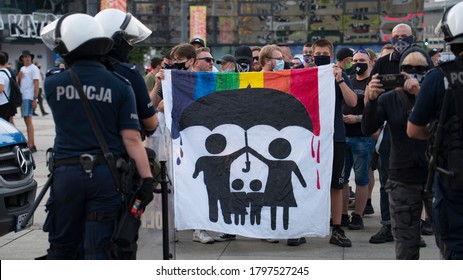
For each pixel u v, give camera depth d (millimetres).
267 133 7012
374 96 5168
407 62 5199
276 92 6992
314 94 6945
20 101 12578
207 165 7074
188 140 7102
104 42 4430
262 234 6992
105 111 4387
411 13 33125
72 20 4434
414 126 4461
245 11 35719
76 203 4363
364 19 33938
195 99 7094
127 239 4320
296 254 6801
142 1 36562
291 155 6980
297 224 6953
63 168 4367
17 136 6695
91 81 4391
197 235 7367
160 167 5098
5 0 46031
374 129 5332
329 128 6930
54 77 4449
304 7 34719
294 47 34438
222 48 36125
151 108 4891
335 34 34344
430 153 4402
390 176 5215
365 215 8703
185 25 24891
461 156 4203
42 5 46062
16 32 46344
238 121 7035
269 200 6984
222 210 7035
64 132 4406
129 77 4793
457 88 4227
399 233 5109
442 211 4336
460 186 4191
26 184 6574
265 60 7527
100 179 4320
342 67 7926
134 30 5078
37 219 8367
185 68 7500
